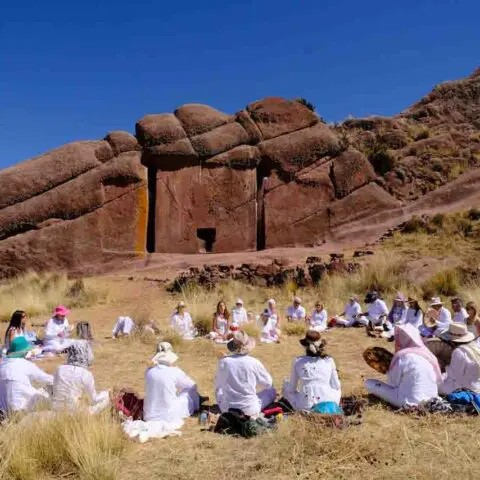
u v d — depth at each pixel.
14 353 6.15
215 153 23.27
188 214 22.95
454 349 6.61
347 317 13.33
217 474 4.64
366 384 6.62
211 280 18.00
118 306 16.75
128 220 22.45
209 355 10.16
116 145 22.98
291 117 24.39
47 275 20.78
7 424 5.23
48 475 4.62
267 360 9.59
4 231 22.11
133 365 9.18
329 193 23.44
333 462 4.71
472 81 35.78
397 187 23.98
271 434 5.33
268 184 23.39
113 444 5.07
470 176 23.98
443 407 5.88
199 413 6.35
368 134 28.44
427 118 33.12
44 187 22.47
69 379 5.87
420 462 4.70
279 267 18.56
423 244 19.34
